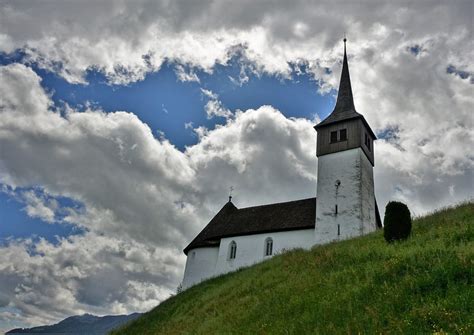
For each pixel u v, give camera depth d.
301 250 30.14
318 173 39.25
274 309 16.94
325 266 20.81
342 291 15.84
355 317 12.93
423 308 11.91
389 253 19.02
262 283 22.91
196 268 41.12
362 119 39.19
